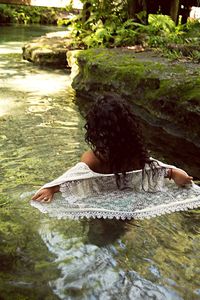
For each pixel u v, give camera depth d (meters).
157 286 1.86
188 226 2.29
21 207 2.51
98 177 2.45
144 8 8.32
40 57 8.02
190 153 3.92
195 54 5.73
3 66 7.82
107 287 1.85
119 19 8.45
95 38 7.60
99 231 2.21
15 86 6.24
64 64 8.05
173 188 2.57
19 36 12.41
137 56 6.01
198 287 1.86
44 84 6.51
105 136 2.39
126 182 2.50
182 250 2.11
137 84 5.03
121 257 2.04
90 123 2.42
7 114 4.75
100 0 8.53
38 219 2.32
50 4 12.66
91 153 2.49
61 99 5.64
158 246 2.12
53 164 3.35
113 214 2.33
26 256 2.05
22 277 1.90
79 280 1.89
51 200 2.41
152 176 2.54
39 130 4.22
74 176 2.39
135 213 2.35
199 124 4.07
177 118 4.35
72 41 8.67
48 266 1.97
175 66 5.18
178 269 1.97
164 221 2.32
